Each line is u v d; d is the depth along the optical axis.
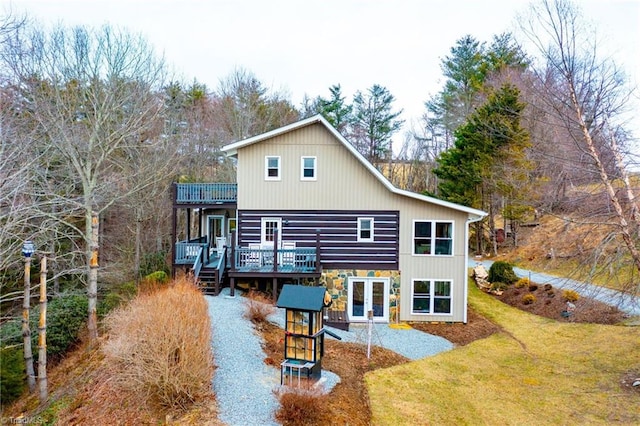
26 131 15.85
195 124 31.02
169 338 8.34
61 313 15.23
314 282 16.81
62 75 17.66
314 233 17.08
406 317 16.81
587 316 15.92
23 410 10.83
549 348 13.82
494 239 28.14
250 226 17.11
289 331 9.31
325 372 10.47
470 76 33.97
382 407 9.23
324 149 17.06
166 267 24.69
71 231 20.69
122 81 19.19
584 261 12.01
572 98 11.91
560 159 12.37
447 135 37.88
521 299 19.05
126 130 17.92
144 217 24.28
